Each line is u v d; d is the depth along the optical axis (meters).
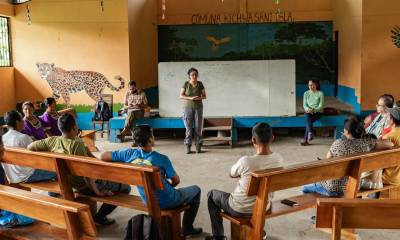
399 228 2.62
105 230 4.45
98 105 9.91
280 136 9.98
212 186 6.05
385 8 9.88
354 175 3.88
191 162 7.55
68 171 4.03
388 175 4.56
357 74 10.44
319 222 2.69
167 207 3.88
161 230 3.70
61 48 10.73
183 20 13.94
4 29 10.70
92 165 3.82
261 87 9.58
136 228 3.43
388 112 4.60
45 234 3.52
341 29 12.38
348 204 2.55
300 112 9.97
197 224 4.61
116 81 10.65
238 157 7.91
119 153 3.87
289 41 13.84
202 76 9.67
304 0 13.69
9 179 4.59
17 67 10.89
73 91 10.80
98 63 10.66
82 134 7.84
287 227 4.50
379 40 9.97
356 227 2.65
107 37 10.57
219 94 9.68
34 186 4.52
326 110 9.28
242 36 13.91
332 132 9.87
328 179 3.81
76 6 10.57
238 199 3.69
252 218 3.59
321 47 13.74
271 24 13.81
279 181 3.47
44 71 10.84
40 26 10.73
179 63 9.67
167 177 3.86
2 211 3.69
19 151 4.19
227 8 13.88
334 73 13.51
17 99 10.98
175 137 10.05
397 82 10.03
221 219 3.97
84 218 2.86
